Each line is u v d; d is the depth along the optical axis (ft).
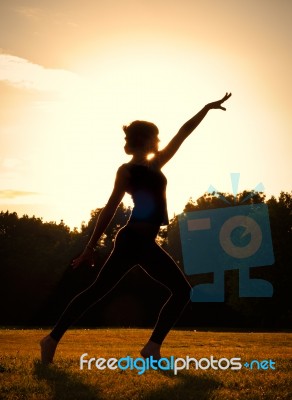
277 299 176.65
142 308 195.83
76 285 206.28
